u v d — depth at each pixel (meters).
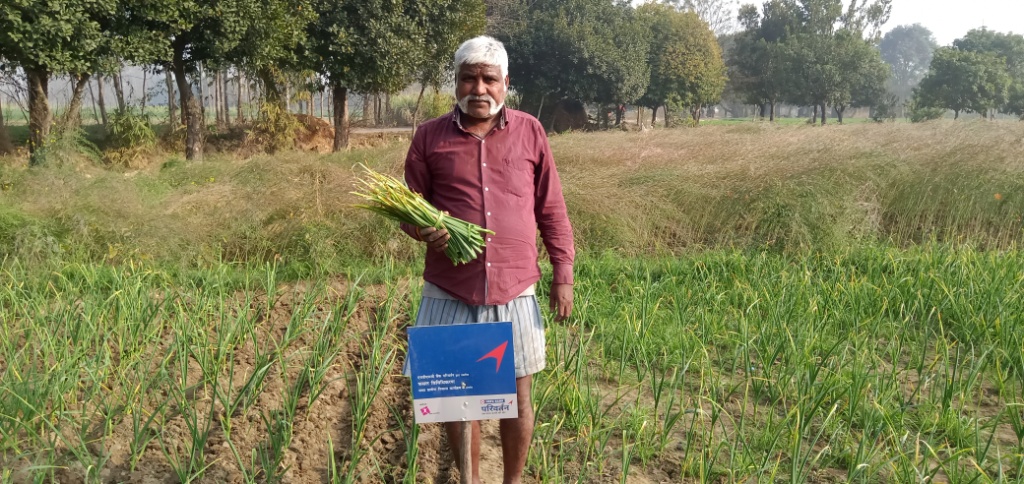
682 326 6.24
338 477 4.00
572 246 3.73
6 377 4.70
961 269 6.98
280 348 5.30
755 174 10.07
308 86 27.34
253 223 9.15
